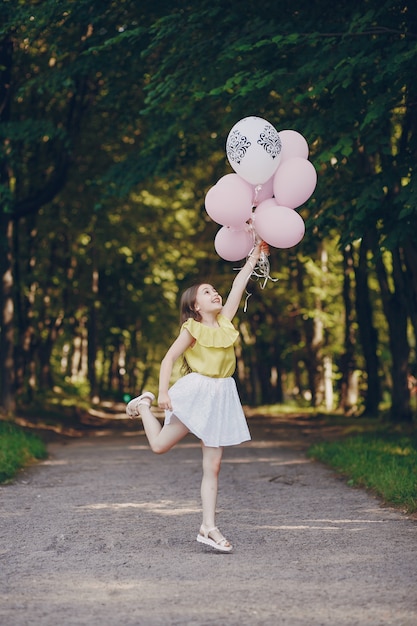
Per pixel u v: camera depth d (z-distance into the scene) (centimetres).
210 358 675
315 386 3431
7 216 2244
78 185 2644
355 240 1299
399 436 1716
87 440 2112
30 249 2883
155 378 5891
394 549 648
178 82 1470
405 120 1438
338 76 1188
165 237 3278
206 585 550
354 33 1205
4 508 892
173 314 4494
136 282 3956
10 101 2200
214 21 1470
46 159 2506
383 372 3750
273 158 705
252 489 1029
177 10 1584
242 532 739
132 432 2516
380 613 480
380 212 1305
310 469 1237
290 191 717
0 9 1731
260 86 1253
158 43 1458
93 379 3822
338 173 1498
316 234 1619
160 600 514
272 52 1356
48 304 3338
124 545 687
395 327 2312
